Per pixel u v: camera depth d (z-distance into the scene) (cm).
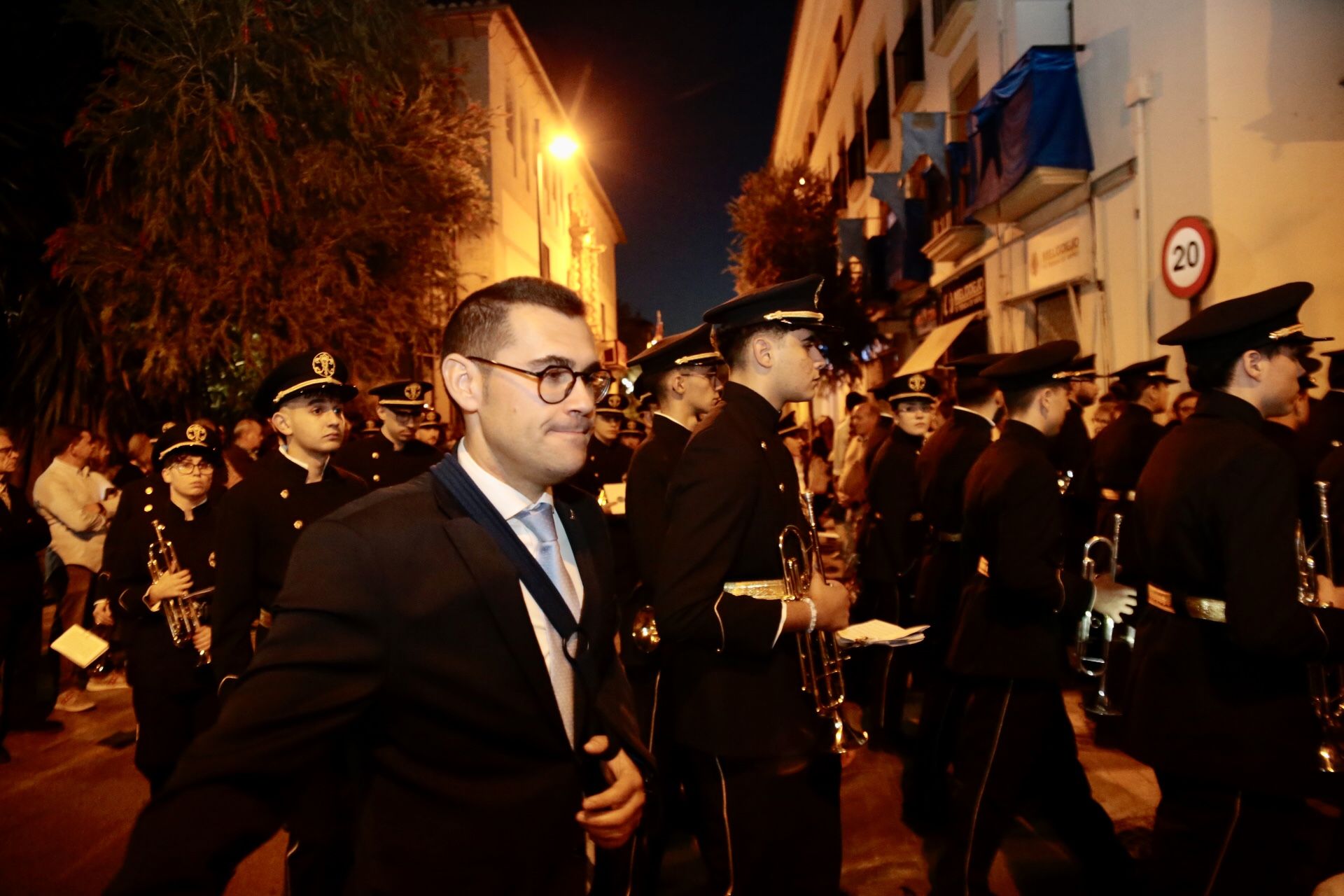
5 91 988
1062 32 1011
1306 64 712
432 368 1453
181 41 896
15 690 591
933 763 410
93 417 1027
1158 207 788
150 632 389
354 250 1003
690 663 259
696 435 253
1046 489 326
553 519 171
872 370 2191
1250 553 228
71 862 405
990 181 1021
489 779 150
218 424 978
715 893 251
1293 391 253
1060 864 375
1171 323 775
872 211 1966
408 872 146
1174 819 252
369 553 145
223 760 128
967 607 351
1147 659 263
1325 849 330
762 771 245
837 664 261
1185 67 745
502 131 2136
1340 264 712
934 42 1341
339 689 139
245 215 895
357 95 941
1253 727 238
